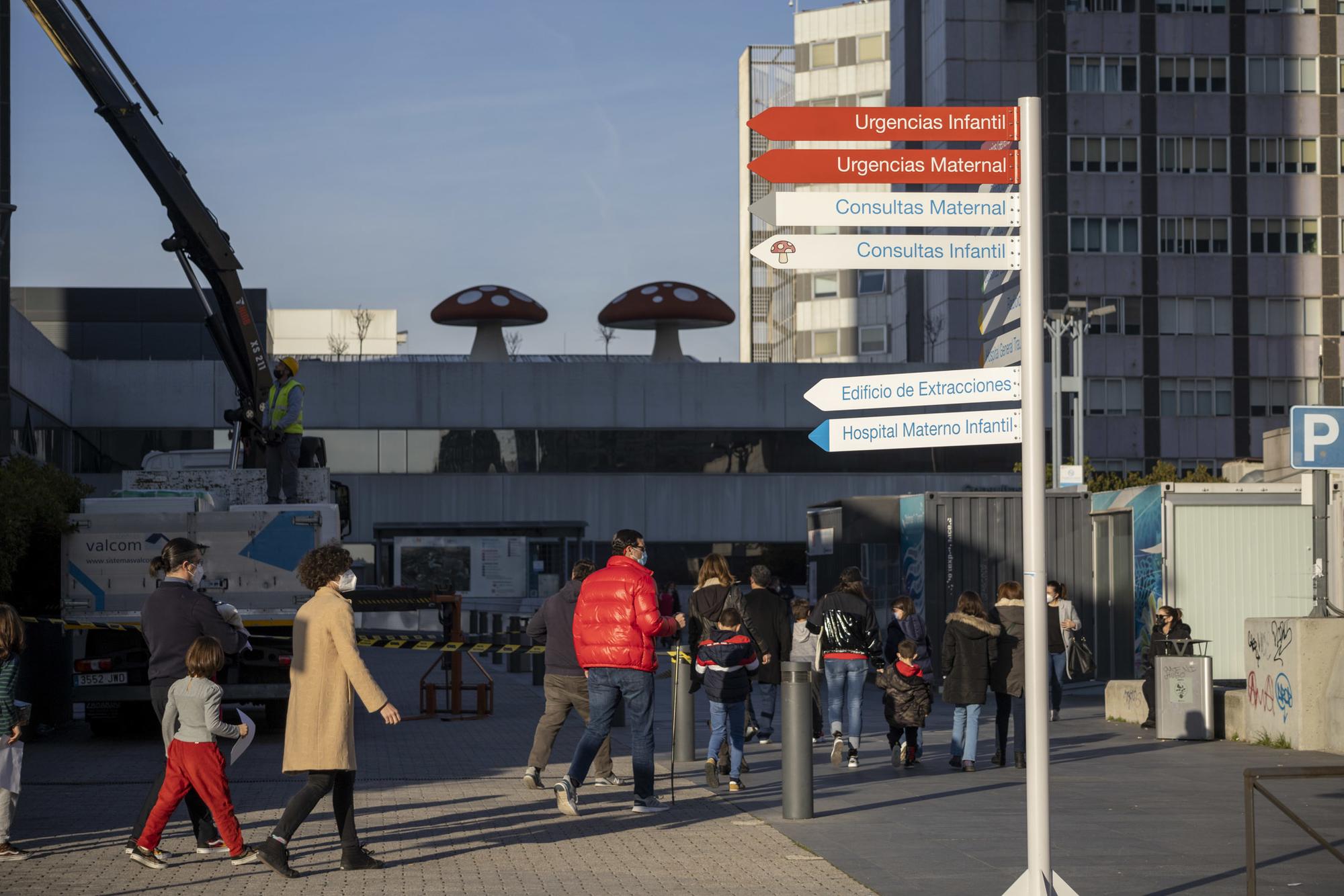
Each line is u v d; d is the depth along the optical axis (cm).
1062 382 3884
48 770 1396
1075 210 7081
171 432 5216
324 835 995
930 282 8675
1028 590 711
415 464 5388
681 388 5503
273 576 1652
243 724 902
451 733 1811
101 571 1650
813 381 5556
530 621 1259
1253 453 7069
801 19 10244
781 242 722
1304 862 885
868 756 1530
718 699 1226
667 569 5488
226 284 1941
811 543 3225
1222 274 7106
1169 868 865
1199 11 7150
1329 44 7144
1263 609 2381
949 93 7919
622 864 884
